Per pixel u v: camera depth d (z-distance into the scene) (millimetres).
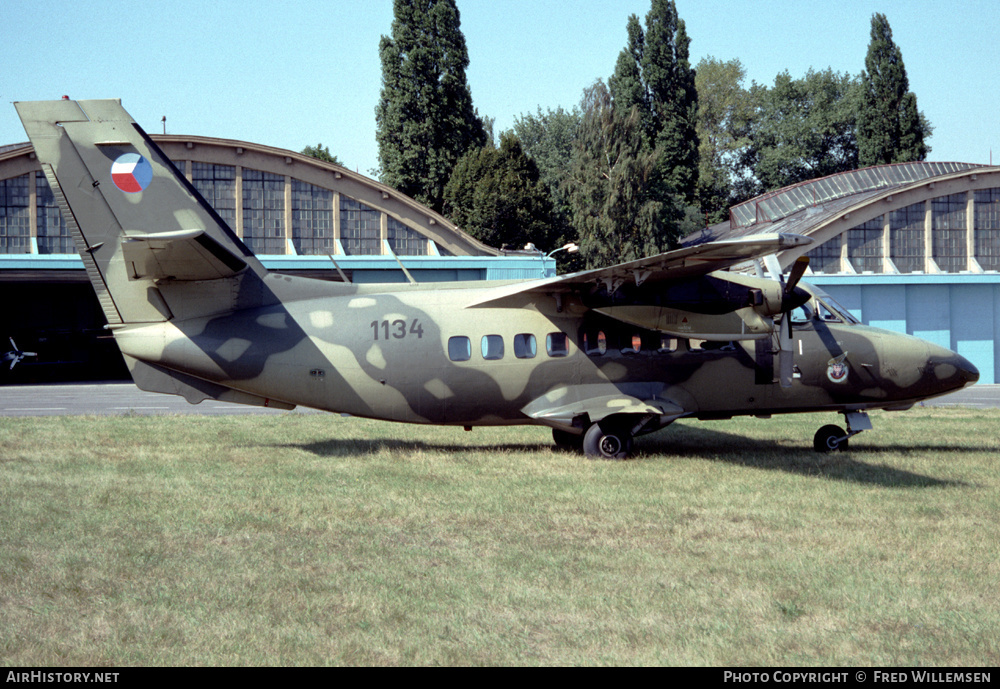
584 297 16047
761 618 7551
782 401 17047
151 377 15992
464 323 16094
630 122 66312
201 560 9125
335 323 15945
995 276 46719
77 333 53281
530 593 8125
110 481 13195
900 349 17172
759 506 11773
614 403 15852
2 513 11008
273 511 11344
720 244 12555
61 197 15148
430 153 68688
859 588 8273
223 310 15734
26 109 14961
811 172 94000
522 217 62781
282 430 19734
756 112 102812
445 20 68812
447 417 16250
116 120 15195
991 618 7535
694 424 22219
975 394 37156
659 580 8539
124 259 14367
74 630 7188
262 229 44062
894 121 80188
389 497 12242
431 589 8258
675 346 16625
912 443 18375
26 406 28391
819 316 17219
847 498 12297
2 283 41781
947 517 11117
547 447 17641
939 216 49781
